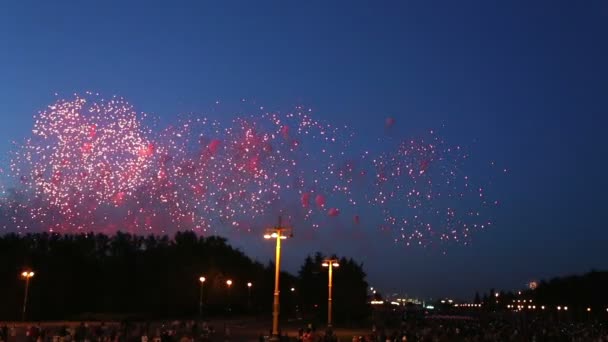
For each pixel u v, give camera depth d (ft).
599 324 438.81
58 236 387.34
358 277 385.09
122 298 386.93
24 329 230.48
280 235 134.92
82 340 161.58
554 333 221.66
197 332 226.99
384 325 330.13
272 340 130.52
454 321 414.62
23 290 321.52
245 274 465.88
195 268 408.87
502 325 305.73
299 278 413.18
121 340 163.02
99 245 418.10
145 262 402.72
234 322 347.77
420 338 190.08
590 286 551.18
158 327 242.58
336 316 369.71
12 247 355.36
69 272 355.36
